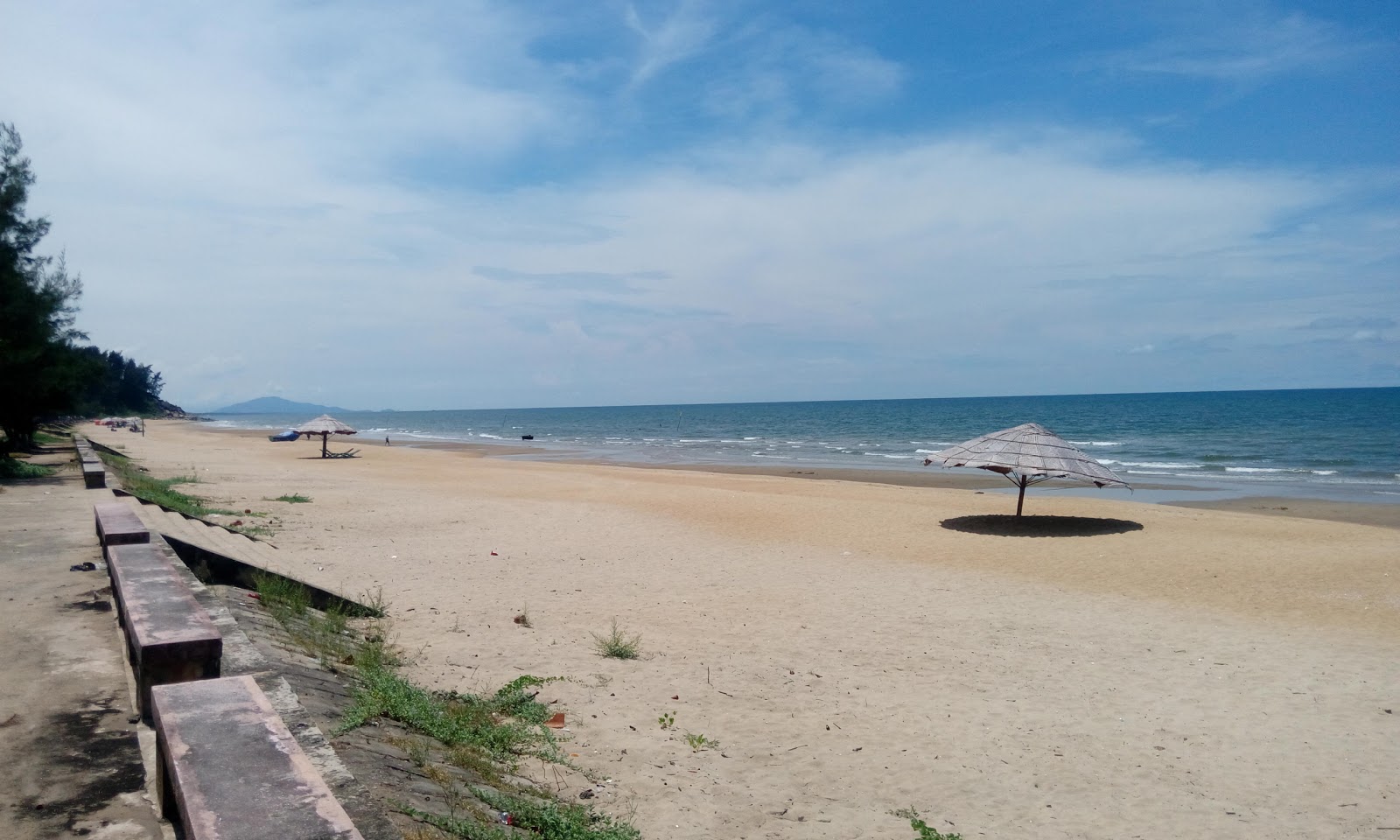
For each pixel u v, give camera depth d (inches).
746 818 218.8
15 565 340.8
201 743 108.7
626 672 335.3
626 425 4407.0
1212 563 595.5
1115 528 738.8
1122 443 2117.4
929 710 306.3
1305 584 530.3
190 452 1640.0
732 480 1203.2
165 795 137.4
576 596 470.6
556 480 1151.6
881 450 2108.8
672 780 238.5
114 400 4475.9
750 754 261.3
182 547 364.8
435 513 789.9
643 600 466.0
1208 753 273.6
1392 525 823.1
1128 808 234.4
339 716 218.4
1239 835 221.5
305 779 101.1
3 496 578.6
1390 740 285.6
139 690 179.6
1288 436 2305.6
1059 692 329.1
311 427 1608.0
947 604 473.4
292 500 837.2
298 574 428.8
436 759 216.1
